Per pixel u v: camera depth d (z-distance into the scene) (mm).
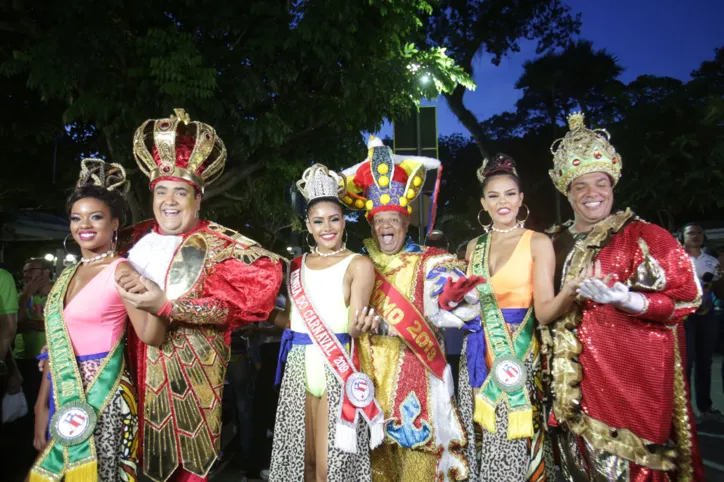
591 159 2746
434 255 3062
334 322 2779
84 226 2498
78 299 2455
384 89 7195
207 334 2613
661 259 2520
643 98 21688
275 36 6820
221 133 6863
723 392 6102
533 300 2848
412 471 2916
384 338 2988
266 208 9391
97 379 2412
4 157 8242
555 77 24625
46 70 5922
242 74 6648
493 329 2818
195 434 2523
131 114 6344
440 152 28484
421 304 2977
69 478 2301
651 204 18203
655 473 2482
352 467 2695
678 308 2502
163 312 2381
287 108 7445
